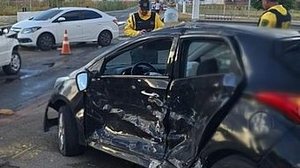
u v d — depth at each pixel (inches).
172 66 173.9
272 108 129.8
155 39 186.4
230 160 140.4
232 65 145.1
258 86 134.0
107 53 212.5
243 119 135.6
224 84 144.7
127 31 354.0
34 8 1710.1
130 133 197.2
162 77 178.2
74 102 228.1
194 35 167.3
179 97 167.6
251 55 140.8
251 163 133.6
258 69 136.8
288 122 126.7
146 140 187.9
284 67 135.8
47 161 229.8
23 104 368.2
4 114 328.5
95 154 238.4
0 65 485.1
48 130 267.1
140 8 351.3
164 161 173.5
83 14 807.7
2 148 249.9
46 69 547.5
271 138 127.8
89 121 221.0
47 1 1892.2
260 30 155.6
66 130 231.3
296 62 138.6
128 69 204.2
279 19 258.7
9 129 288.0
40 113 333.4
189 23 184.7
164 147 177.2
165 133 176.2
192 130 158.4
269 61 137.5
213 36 158.2
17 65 517.7
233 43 148.1
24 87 441.4
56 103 244.5
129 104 195.6
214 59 154.0
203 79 155.6
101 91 211.6
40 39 743.7
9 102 375.9
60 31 765.9
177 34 175.6
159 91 178.1
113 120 205.8
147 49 192.5
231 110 140.3
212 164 148.3
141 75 191.8
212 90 150.1
